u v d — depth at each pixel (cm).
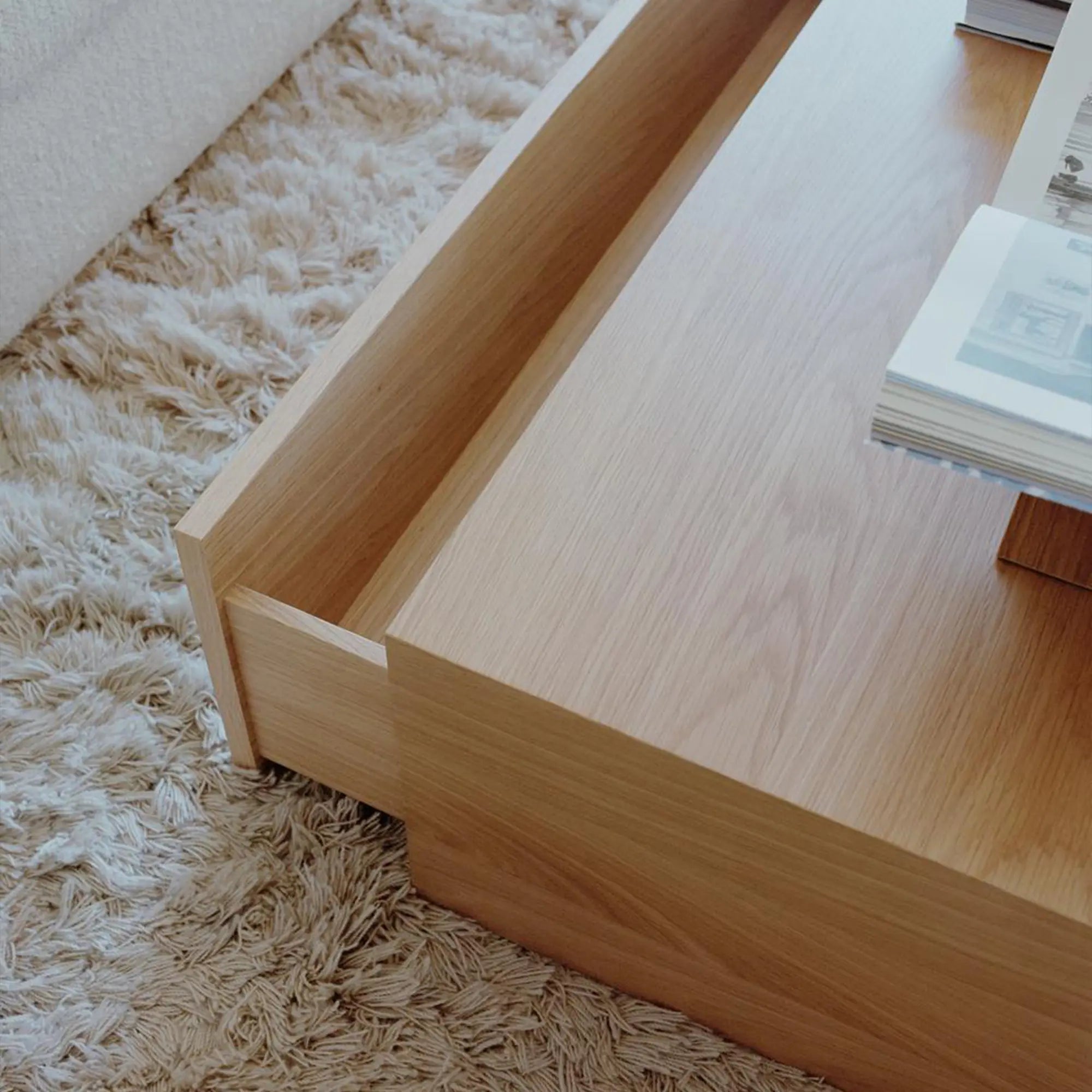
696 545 67
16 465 108
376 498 90
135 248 122
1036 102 77
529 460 70
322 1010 82
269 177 128
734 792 61
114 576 101
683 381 73
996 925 60
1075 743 61
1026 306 59
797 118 86
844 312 76
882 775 60
